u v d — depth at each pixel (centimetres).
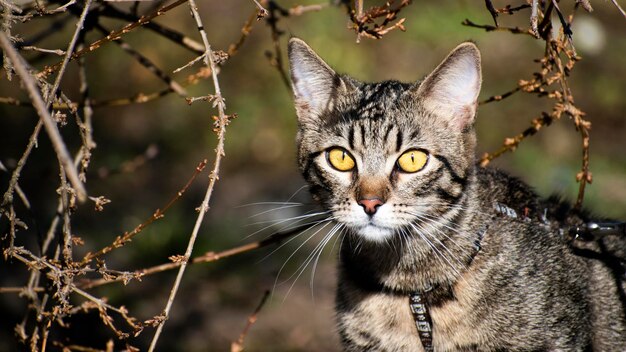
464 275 381
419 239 385
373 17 344
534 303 377
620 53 952
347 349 414
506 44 937
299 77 407
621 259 416
